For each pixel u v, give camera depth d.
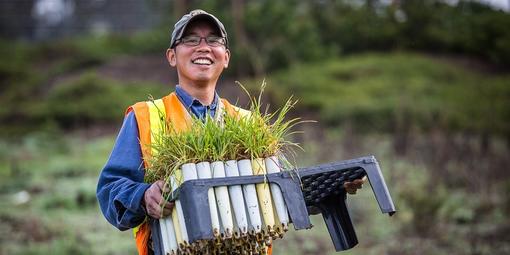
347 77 22.92
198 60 3.75
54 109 21.50
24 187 13.77
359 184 3.63
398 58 24.62
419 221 10.55
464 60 25.70
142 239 3.63
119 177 3.54
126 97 22.28
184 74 3.77
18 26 32.75
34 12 33.06
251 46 23.28
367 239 10.31
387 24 25.92
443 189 12.90
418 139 16.42
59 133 20.42
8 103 23.33
